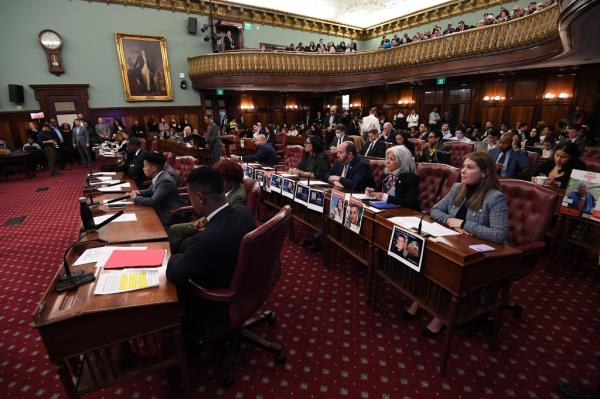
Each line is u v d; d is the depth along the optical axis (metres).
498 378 1.87
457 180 2.98
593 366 1.96
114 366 1.48
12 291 2.88
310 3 13.62
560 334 2.24
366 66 11.66
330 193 2.91
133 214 2.58
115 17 10.66
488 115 10.91
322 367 1.97
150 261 1.69
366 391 1.79
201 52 12.34
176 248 2.00
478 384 1.83
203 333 1.79
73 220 4.83
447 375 1.90
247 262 1.51
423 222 2.10
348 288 2.86
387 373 1.92
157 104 11.88
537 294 2.72
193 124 12.72
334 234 2.97
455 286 1.66
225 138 10.55
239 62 11.12
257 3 13.15
